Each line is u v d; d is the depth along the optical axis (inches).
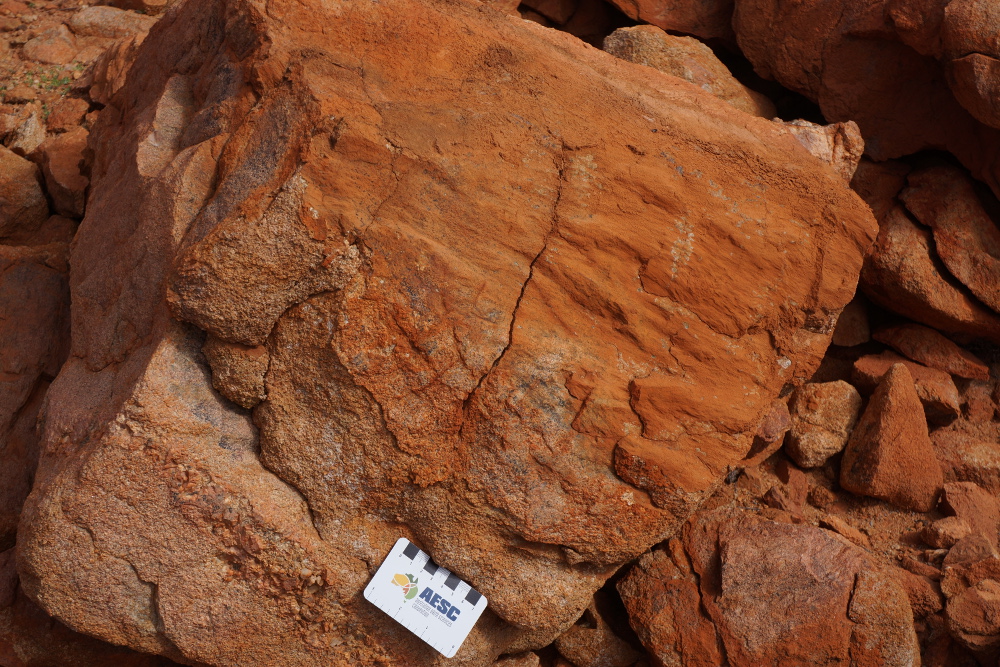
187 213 120.2
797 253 130.0
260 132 121.3
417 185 118.8
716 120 143.3
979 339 171.8
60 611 109.0
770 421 141.6
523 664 128.4
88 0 260.4
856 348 176.1
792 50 183.0
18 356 145.3
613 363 120.3
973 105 153.7
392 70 129.3
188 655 111.9
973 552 135.8
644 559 135.0
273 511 111.9
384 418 112.9
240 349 113.7
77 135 194.7
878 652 122.3
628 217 125.1
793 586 126.3
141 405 108.6
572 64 143.3
